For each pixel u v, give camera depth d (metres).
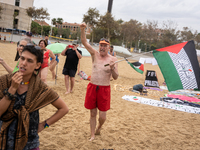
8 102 1.40
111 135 3.73
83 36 3.18
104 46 3.24
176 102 6.83
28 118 1.49
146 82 9.98
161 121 4.84
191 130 4.41
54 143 3.19
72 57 6.31
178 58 3.70
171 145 3.56
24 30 55.53
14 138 1.50
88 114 4.77
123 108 5.66
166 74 3.69
